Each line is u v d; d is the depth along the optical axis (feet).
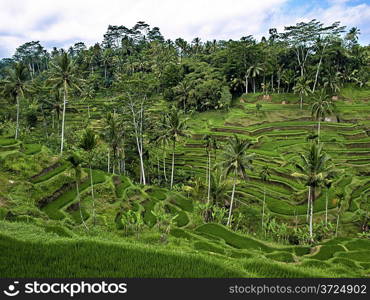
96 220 118.21
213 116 304.50
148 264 48.21
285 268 59.57
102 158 213.25
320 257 108.37
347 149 229.04
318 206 171.32
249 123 272.10
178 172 213.25
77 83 180.96
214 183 178.70
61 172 144.36
